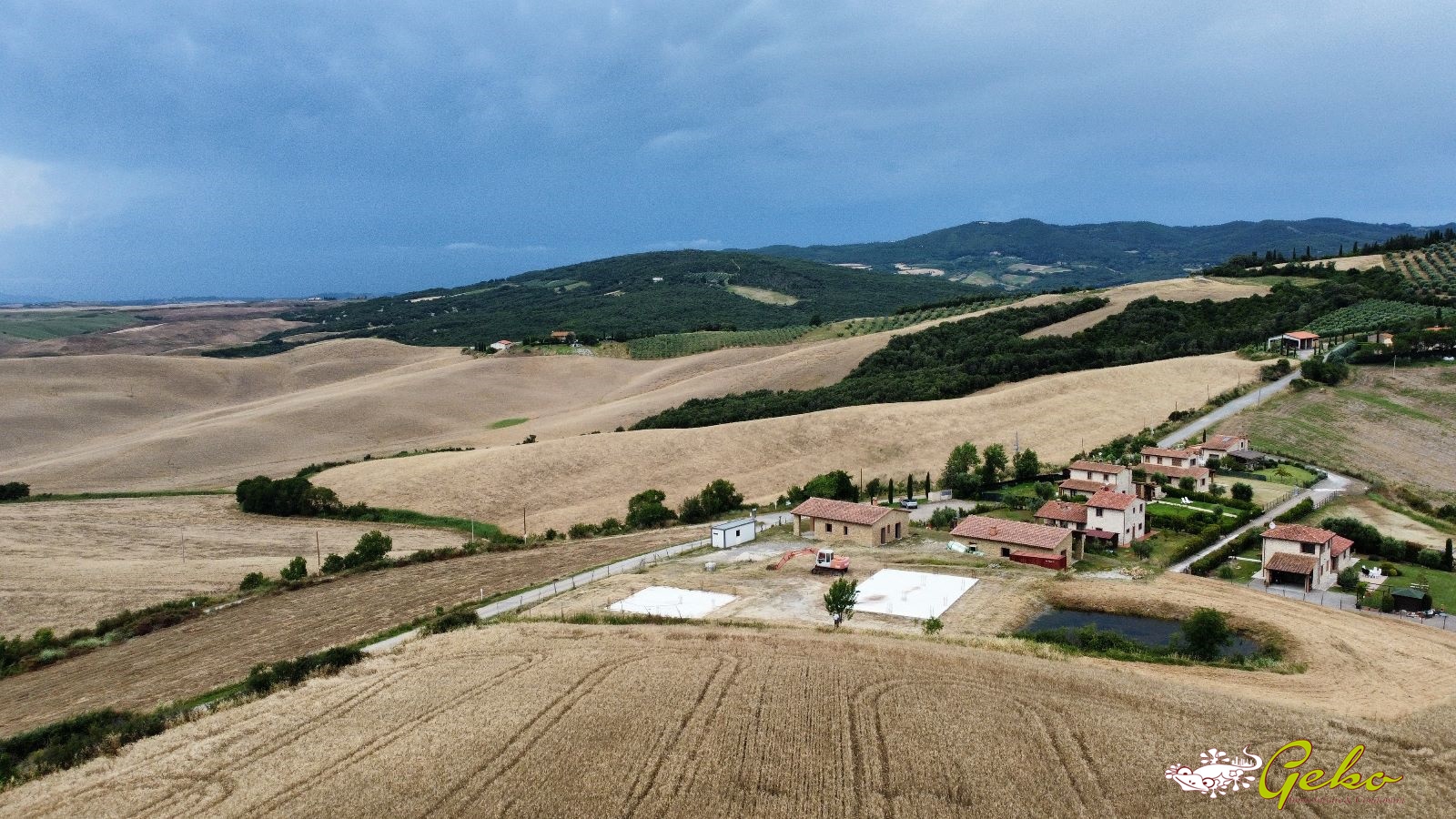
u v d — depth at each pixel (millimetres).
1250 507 87562
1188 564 74562
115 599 71875
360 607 69500
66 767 40438
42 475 131875
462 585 75062
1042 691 43469
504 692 44688
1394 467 102500
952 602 64938
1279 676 48906
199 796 35312
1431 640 55062
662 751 37219
